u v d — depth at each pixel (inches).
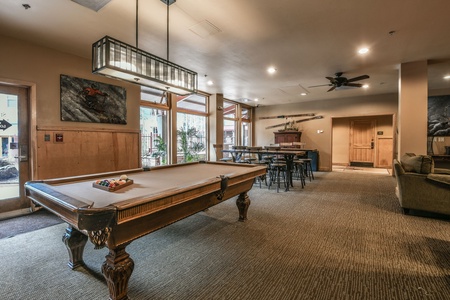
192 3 105.6
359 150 401.4
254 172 124.1
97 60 87.6
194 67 199.5
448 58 176.1
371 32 134.5
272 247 101.0
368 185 231.9
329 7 109.0
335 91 294.7
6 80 135.4
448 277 78.8
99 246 56.0
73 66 164.7
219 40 145.2
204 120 317.4
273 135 398.6
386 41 146.6
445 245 101.7
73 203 60.6
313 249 99.0
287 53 167.0
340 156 414.9
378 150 384.5
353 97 329.7
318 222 130.1
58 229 121.8
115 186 82.0
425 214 142.2
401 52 164.4
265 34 136.8
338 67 198.5
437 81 246.2
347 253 95.4
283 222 130.3
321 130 353.7
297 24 125.3
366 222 129.6
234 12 113.5
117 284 64.4
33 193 82.7
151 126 256.4
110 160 185.2
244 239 108.9
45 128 150.3
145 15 115.5
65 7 107.0
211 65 194.2
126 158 196.7
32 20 118.6
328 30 132.2
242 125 399.9
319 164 352.5
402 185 141.2
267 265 87.0
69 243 83.1
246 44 151.6
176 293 71.7
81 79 168.4
